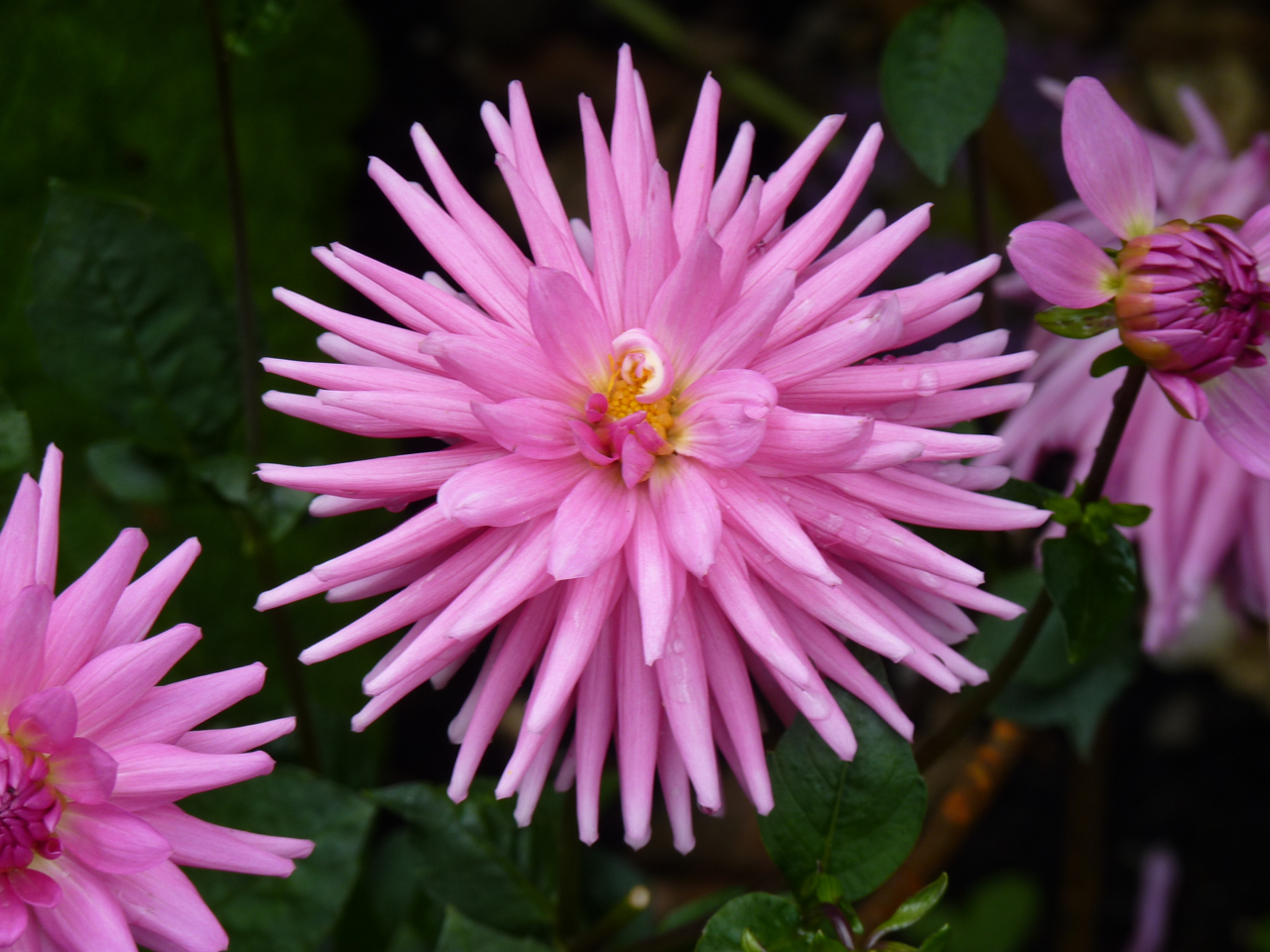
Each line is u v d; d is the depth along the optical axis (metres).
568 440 0.49
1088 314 0.51
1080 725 0.63
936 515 0.49
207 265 0.63
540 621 0.49
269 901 0.60
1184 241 0.49
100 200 0.62
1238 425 0.51
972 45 0.58
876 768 0.52
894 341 0.48
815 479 0.49
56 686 0.48
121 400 0.63
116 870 0.47
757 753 0.49
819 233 0.50
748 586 0.48
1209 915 0.92
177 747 0.48
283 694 0.82
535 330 0.48
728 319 0.49
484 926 0.60
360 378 0.49
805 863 0.53
